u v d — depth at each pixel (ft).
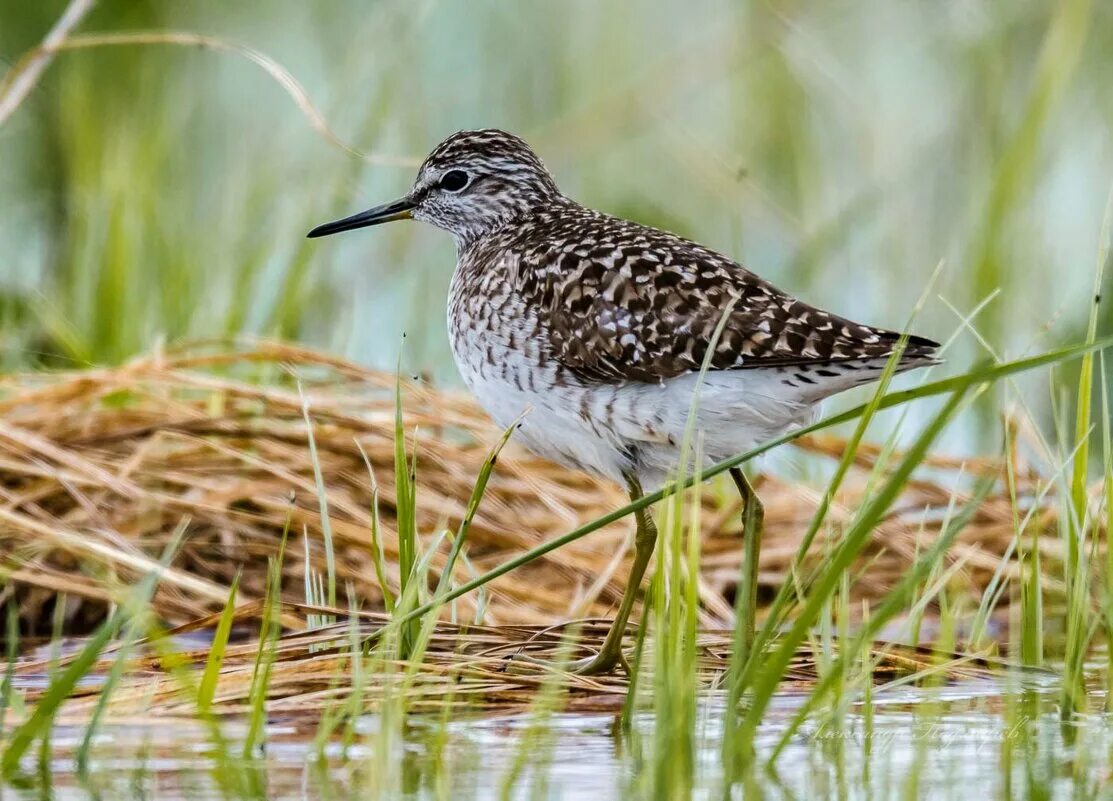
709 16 74.84
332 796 23.77
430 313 59.11
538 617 37.65
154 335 51.42
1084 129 67.21
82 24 64.23
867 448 44.75
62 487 39.01
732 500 42.39
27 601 37.40
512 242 36.70
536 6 73.51
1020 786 24.48
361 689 26.00
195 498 39.19
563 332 33.53
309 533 38.86
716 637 33.01
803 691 30.01
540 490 41.09
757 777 24.84
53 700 24.67
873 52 71.77
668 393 32.78
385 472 41.34
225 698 28.48
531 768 25.14
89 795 23.81
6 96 43.14
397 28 59.98
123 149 57.16
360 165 59.88
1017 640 34.73
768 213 62.64
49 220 61.77
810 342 31.55
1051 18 63.77
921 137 63.62
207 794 23.88
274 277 55.83
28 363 49.19
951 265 57.72
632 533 38.81
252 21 72.28
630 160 71.46
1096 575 34.42
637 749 25.98
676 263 33.37
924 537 40.63
